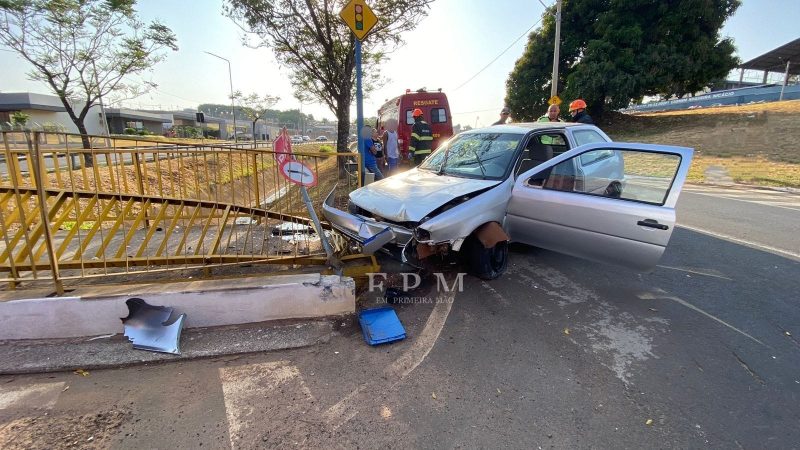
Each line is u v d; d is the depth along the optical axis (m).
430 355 2.92
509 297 3.85
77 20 11.57
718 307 3.66
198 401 2.44
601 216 3.63
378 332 3.12
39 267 3.44
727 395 2.51
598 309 3.62
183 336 3.07
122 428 2.21
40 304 2.93
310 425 2.25
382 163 10.05
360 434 2.19
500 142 4.71
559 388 2.57
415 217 3.45
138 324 2.99
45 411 2.33
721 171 12.62
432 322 3.39
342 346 3.03
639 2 21.64
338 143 11.89
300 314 3.37
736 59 22.44
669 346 3.04
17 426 2.21
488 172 4.38
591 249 3.82
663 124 23.61
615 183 3.74
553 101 15.72
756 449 2.09
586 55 23.38
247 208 4.68
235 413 2.34
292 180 3.82
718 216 7.10
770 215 7.18
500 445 2.11
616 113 27.53
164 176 11.48
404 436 2.17
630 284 4.15
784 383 2.62
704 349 3.00
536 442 2.13
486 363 2.83
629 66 22.16
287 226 5.58
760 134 17.30
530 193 4.10
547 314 3.53
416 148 8.38
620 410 2.38
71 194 4.10
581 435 2.18
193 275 3.97
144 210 4.25
